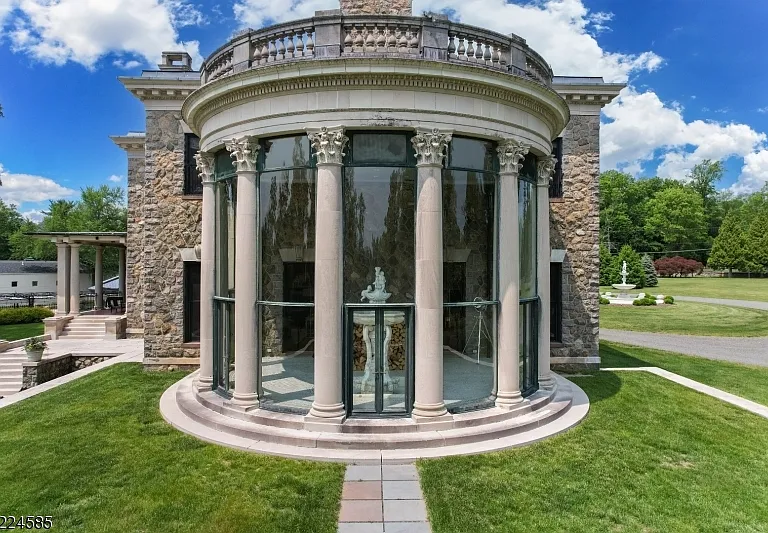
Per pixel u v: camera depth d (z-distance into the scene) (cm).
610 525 774
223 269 1355
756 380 1934
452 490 868
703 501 855
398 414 1115
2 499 845
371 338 1130
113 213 8656
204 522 773
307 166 1144
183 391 1447
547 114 1323
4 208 9556
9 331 3734
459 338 1210
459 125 1132
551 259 1962
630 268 7319
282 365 1202
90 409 1366
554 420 1226
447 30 1143
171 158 1980
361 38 1136
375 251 1134
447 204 1180
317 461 980
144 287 1975
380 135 1135
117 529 754
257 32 1183
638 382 1727
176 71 2064
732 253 9112
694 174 12331
